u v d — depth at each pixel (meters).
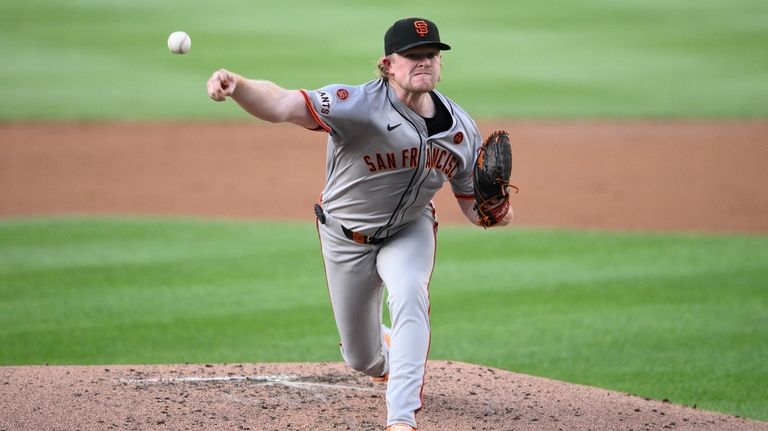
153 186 52.78
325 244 18.45
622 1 106.94
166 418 18.17
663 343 27.53
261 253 37.28
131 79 80.75
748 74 80.81
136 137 66.44
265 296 31.73
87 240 39.38
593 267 35.56
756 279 33.88
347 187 17.56
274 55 85.50
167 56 86.81
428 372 22.39
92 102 74.62
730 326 28.92
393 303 17.17
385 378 21.06
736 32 94.12
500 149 17.70
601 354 26.69
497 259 36.81
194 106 74.56
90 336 27.59
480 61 85.31
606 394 21.44
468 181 18.72
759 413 22.45
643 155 59.59
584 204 47.69
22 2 105.62
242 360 25.73
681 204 47.41
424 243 18.00
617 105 72.69
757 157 58.31
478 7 105.19
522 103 73.38
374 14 101.69
